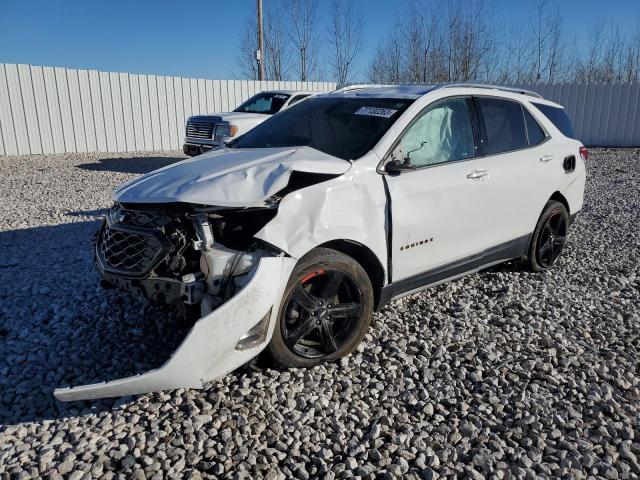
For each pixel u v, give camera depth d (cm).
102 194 1010
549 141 557
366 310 384
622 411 330
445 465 285
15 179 1174
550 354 396
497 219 487
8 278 540
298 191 345
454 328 436
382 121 421
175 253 328
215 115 1289
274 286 325
